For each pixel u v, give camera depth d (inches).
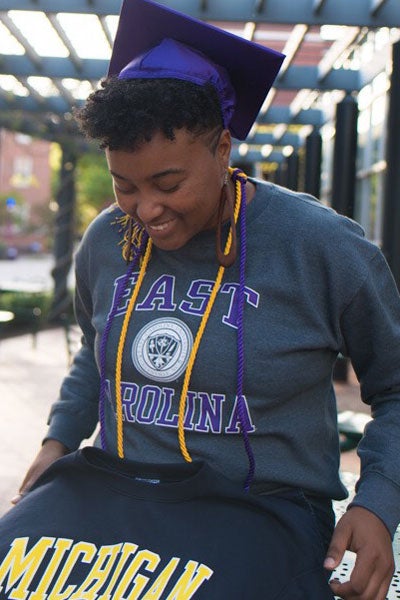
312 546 49.4
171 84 48.4
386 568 49.5
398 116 169.2
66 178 439.5
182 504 49.4
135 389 54.6
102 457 52.9
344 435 159.3
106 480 51.8
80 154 433.7
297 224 53.4
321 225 53.4
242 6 170.2
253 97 55.8
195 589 44.3
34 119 368.5
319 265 53.1
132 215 51.9
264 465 52.9
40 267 1283.2
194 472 50.2
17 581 47.1
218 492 48.8
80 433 66.2
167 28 52.8
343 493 57.6
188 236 52.2
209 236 54.2
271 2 169.8
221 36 52.1
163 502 49.8
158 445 53.9
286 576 46.5
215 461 52.4
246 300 52.6
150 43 54.4
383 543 49.6
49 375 271.9
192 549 46.6
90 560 47.3
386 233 173.0
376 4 163.0
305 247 52.9
